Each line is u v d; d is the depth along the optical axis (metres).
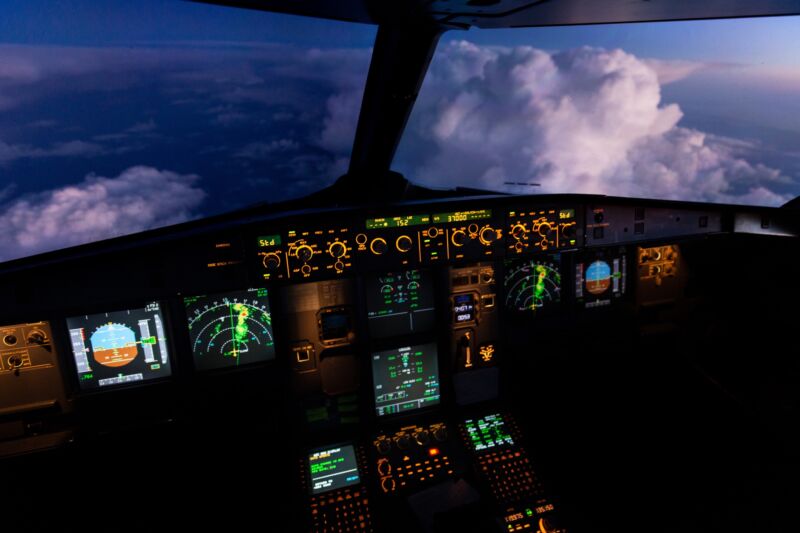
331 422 1.26
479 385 1.32
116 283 1.10
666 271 1.47
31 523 1.12
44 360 1.13
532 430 1.30
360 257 1.19
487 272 1.32
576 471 1.22
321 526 1.10
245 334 1.21
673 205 1.35
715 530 1.09
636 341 1.48
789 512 1.13
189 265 1.12
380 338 1.30
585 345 1.45
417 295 1.31
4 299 1.05
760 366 1.48
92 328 1.14
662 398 1.40
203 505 1.15
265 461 1.21
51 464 1.18
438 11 0.92
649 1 0.85
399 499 1.15
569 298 1.40
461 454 1.22
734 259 1.50
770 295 1.43
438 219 1.22
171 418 1.20
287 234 1.15
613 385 1.44
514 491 1.16
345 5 0.90
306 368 1.26
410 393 1.31
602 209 1.32
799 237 1.33
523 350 1.40
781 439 1.28
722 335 1.54
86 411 1.16
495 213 1.25
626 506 1.15
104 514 1.13
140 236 1.18
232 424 1.23
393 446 1.22
